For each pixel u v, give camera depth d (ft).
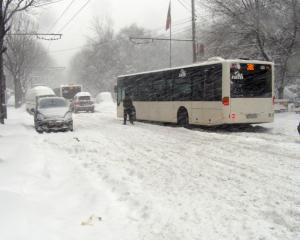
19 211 20.11
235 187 26.43
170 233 18.53
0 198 21.66
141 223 20.04
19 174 29.68
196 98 65.98
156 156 39.55
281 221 19.67
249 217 20.43
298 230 18.45
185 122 70.18
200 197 24.34
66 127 67.87
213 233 18.44
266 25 92.48
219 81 60.54
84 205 23.41
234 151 41.27
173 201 23.58
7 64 198.18
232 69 59.82
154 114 79.87
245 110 60.70
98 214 21.59
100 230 19.10
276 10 94.27
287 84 119.55
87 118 107.65
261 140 48.96
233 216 20.66
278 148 42.24
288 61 97.35
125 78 93.04
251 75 61.26
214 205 22.63
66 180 29.76
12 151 40.68
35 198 24.14
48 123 66.80
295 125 66.08
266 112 62.34
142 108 84.64
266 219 20.10
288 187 26.05
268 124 70.90
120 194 25.39
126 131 66.03
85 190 26.35
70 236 18.21
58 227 19.24
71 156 40.81
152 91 80.53
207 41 105.50
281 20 93.25
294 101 106.01
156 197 24.44
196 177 29.68
